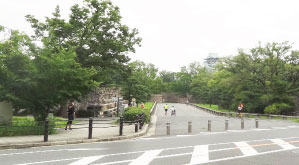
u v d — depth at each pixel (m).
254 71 39.66
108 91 38.75
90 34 27.98
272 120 29.66
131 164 7.02
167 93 111.94
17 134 12.23
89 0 27.47
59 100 14.77
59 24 25.81
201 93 79.75
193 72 109.00
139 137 13.69
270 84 38.62
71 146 10.32
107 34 28.62
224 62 43.72
